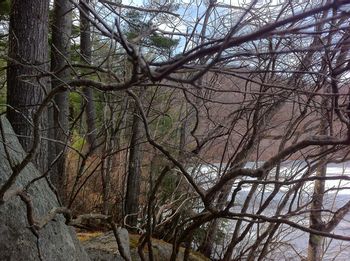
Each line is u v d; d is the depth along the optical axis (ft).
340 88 12.79
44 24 18.66
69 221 9.62
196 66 7.20
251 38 5.07
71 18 25.59
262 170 8.04
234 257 20.01
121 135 26.86
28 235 10.24
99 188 26.45
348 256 23.16
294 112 17.13
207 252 21.47
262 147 18.35
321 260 20.54
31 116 17.56
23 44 18.13
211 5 18.24
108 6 20.31
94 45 27.58
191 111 21.52
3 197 8.00
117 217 25.27
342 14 5.64
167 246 18.43
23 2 18.29
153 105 23.80
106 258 15.53
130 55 5.34
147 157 27.66
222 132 19.80
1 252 9.85
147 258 17.48
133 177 25.55
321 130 16.01
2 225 9.98
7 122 12.05
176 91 23.56
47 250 10.60
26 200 8.40
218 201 17.10
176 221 20.52
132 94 9.00
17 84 17.83
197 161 20.95
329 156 16.24
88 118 25.75
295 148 7.80
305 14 4.80
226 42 5.14
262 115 16.74
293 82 16.33
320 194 16.88
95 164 26.35
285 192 18.16
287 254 22.34
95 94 27.96
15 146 11.69
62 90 7.64
